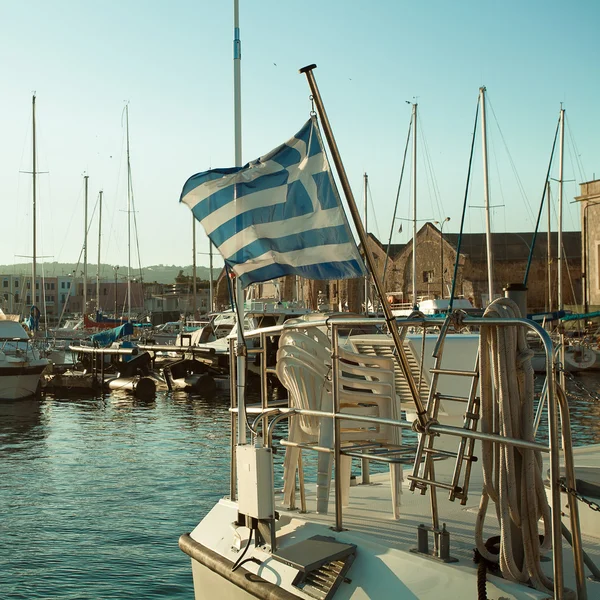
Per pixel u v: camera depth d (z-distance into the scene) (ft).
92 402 106.52
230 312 139.85
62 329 219.61
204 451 63.62
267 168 16.83
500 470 12.13
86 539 36.96
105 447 66.74
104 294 422.00
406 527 15.97
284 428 66.95
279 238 16.52
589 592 12.40
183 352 133.49
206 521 18.81
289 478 18.43
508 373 11.94
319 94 12.84
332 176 15.97
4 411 96.22
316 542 15.11
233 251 17.13
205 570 17.80
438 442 23.49
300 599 14.02
